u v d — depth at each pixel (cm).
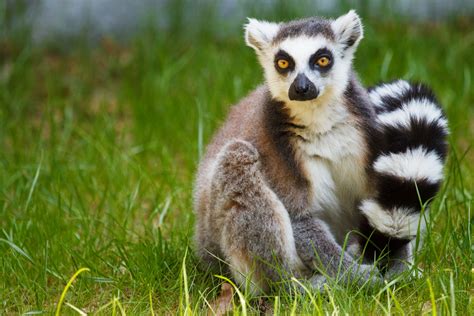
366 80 1717
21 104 1842
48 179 1458
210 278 1091
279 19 1912
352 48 1085
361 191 1050
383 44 1828
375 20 1947
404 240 997
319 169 1023
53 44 2073
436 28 1997
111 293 1048
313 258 1012
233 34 2016
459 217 1170
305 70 1024
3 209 1334
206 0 2069
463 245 1048
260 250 1007
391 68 1762
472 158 1496
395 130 999
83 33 2062
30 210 1305
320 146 1017
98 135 1631
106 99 1892
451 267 1025
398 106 1024
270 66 1078
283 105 1030
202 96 1719
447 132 1037
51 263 1140
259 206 1000
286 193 1009
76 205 1362
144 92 1805
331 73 1033
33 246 1203
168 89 1814
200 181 1108
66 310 987
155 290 1048
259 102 1079
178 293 1041
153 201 1373
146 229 1232
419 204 979
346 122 1023
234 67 1828
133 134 1698
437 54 1875
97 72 2016
